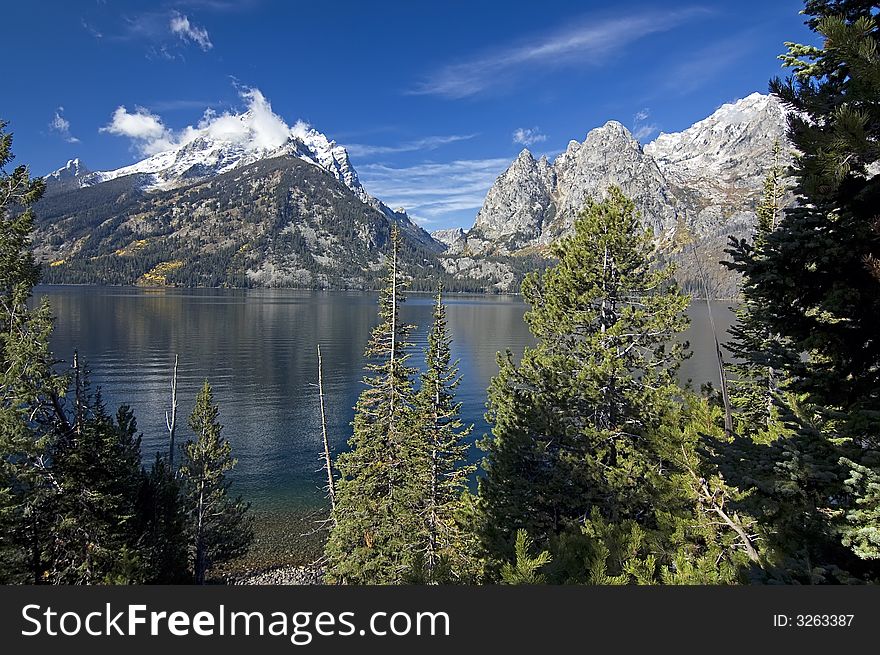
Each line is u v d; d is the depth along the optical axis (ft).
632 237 61.52
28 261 53.26
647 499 45.19
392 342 85.40
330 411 194.18
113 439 55.72
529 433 58.03
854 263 18.28
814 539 19.60
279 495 126.00
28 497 50.24
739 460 20.83
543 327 67.72
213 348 325.01
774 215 61.46
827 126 18.62
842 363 20.12
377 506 80.38
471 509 61.52
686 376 209.97
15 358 48.75
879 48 15.72
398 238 86.58
